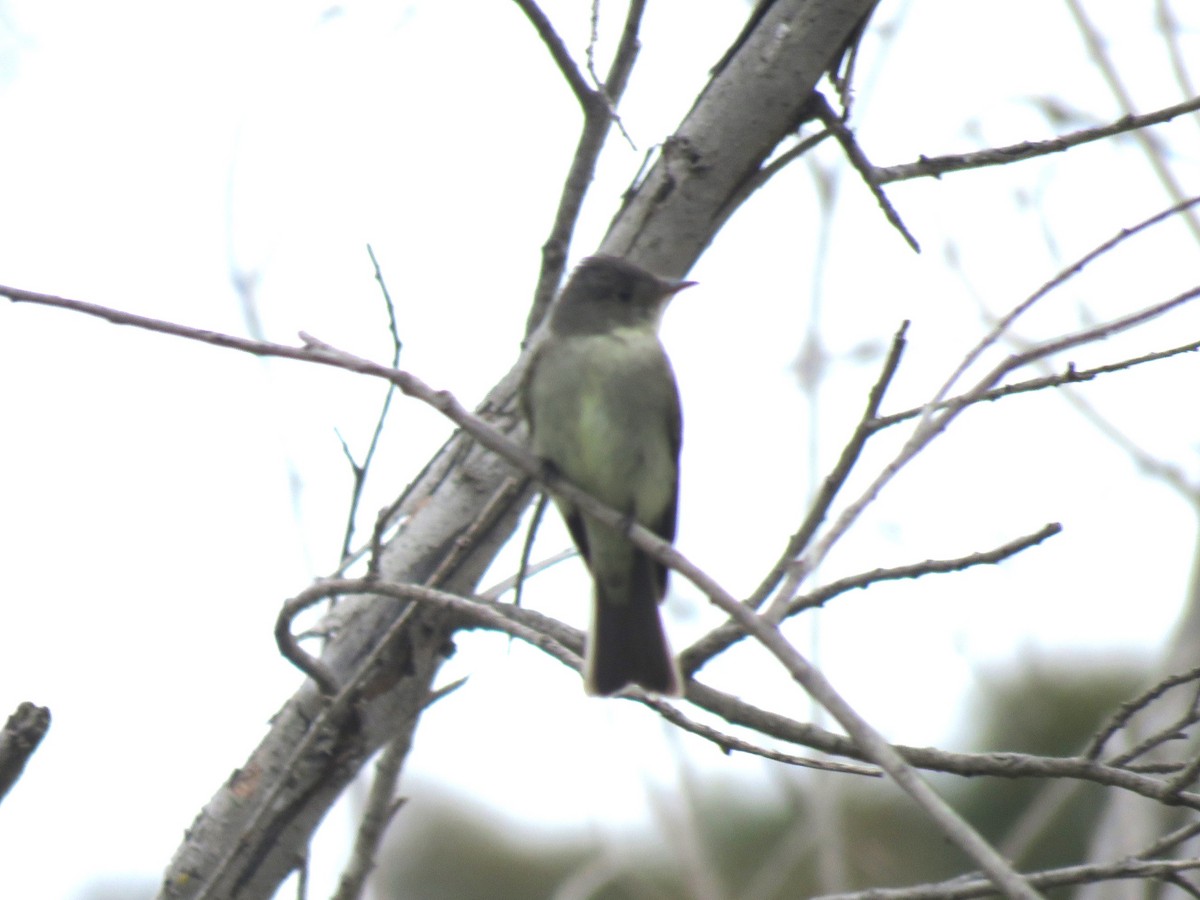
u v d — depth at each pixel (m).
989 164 8.50
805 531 7.26
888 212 8.54
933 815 5.23
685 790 10.21
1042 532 7.33
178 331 6.59
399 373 7.00
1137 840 9.17
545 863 17.02
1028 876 7.43
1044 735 14.37
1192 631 10.23
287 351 6.70
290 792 8.26
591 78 8.57
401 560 8.61
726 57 9.02
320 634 8.50
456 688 8.25
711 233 9.23
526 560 8.56
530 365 9.19
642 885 11.89
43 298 6.53
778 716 8.24
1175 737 7.48
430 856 16.92
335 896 8.27
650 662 8.23
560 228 8.96
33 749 6.93
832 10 8.66
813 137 8.92
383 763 8.24
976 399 6.88
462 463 8.80
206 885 8.05
